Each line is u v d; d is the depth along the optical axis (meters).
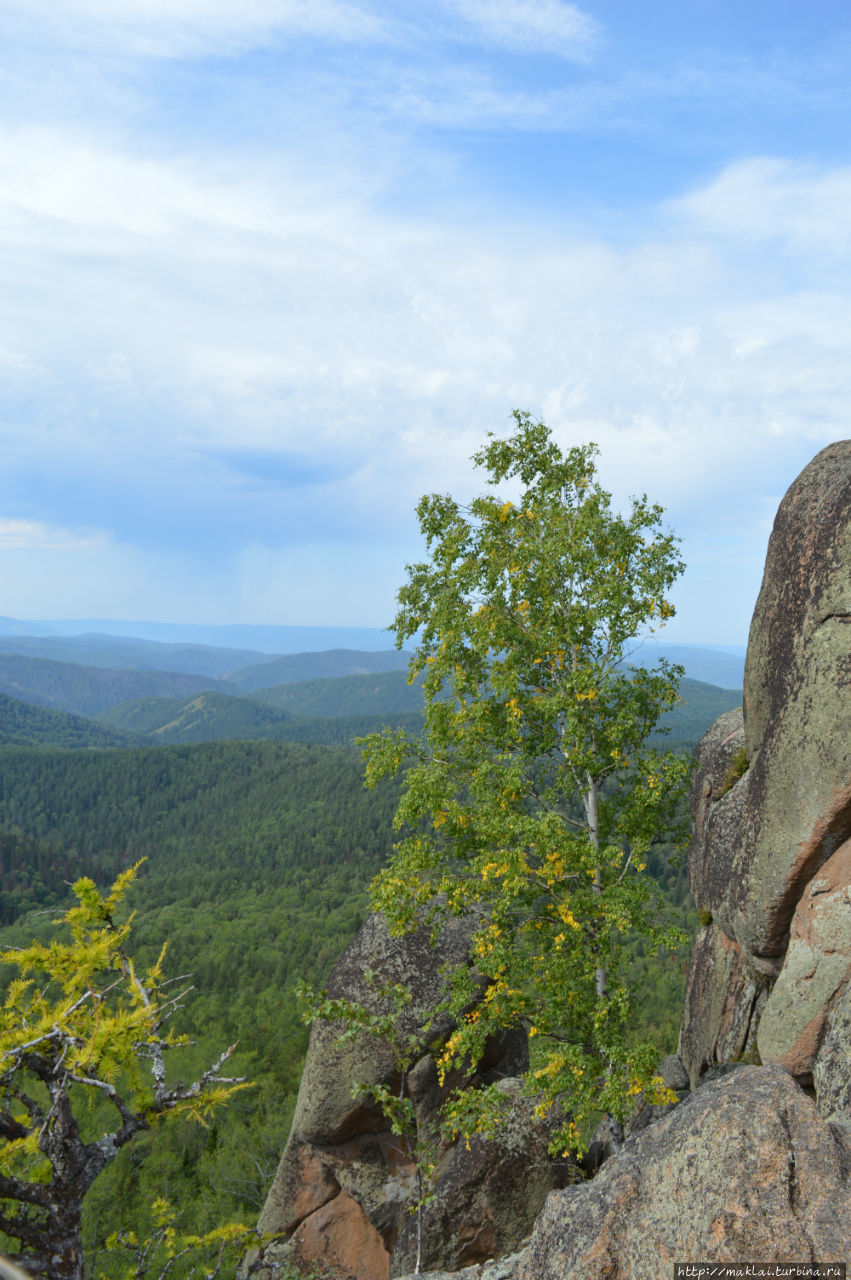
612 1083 12.38
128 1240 12.26
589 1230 6.79
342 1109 17.14
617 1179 7.11
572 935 13.69
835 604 10.45
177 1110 9.37
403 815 15.73
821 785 10.47
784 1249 5.60
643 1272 6.19
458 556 16.70
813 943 10.61
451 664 16.66
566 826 16.08
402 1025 17.14
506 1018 14.32
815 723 10.59
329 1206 17.94
